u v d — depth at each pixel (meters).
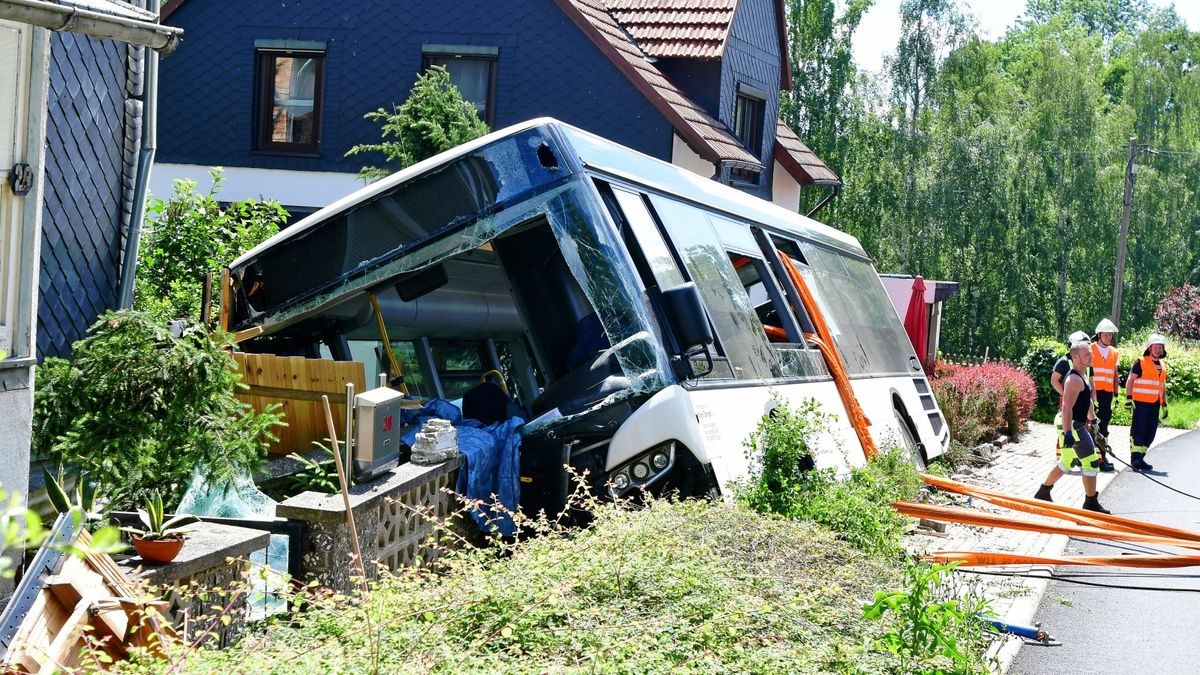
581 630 4.60
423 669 4.09
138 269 12.80
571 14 21.38
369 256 8.85
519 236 9.06
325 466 7.51
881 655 4.92
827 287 13.84
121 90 9.62
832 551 6.45
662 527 5.97
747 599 5.07
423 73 21.92
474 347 11.98
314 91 22.36
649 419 7.88
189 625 5.29
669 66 23.92
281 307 9.05
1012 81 71.88
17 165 5.79
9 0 4.54
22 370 5.83
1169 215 54.78
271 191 22.31
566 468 6.83
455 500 7.75
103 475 6.16
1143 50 60.00
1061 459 14.55
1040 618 8.80
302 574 6.26
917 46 49.00
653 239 8.94
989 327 48.41
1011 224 48.31
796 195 30.23
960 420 19.25
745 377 9.45
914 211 47.28
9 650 4.11
